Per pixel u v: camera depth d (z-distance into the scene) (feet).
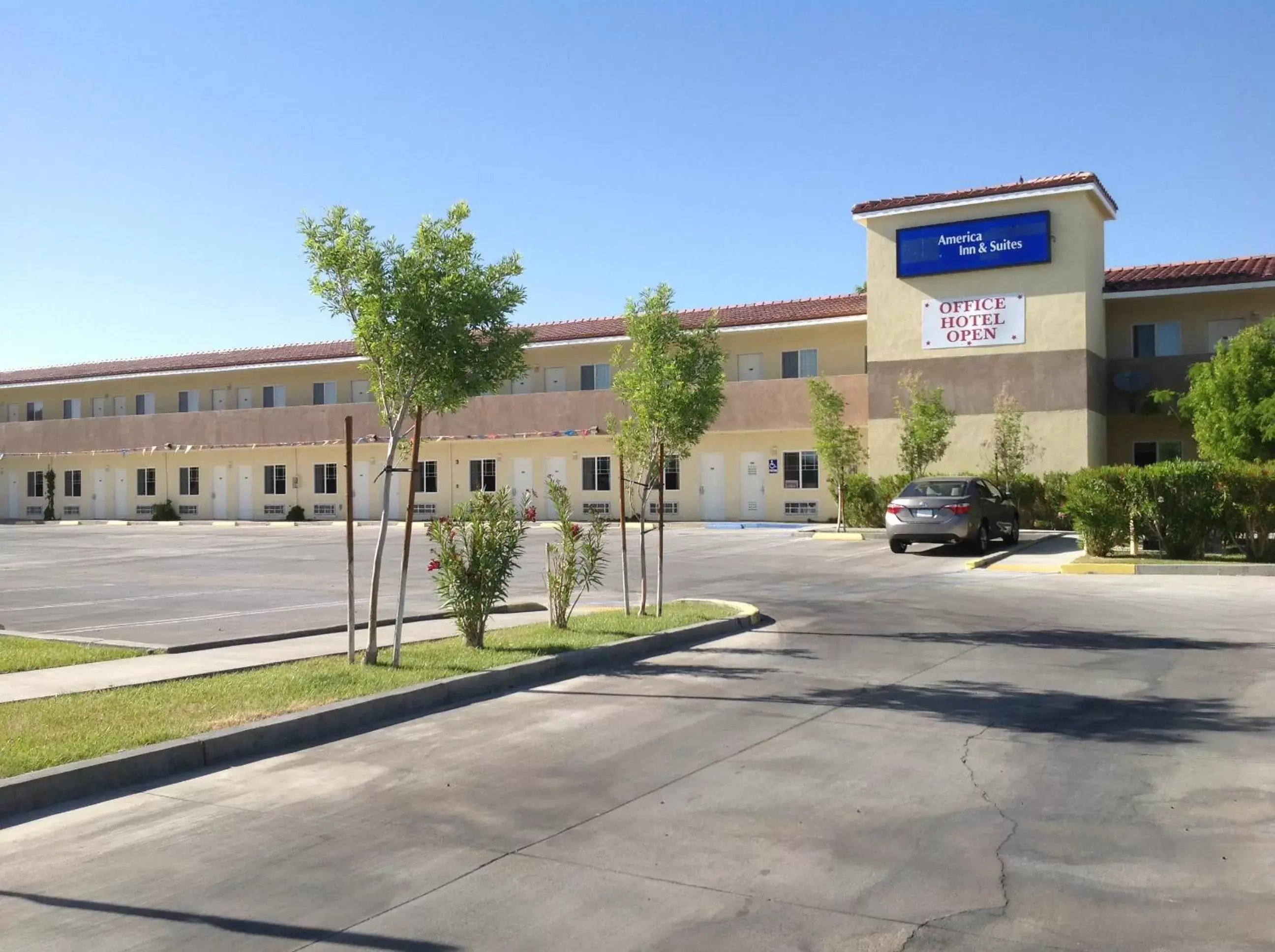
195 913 15.43
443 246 33.14
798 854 17.40
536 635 39.09
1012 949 13.91
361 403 134.21
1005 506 78.74
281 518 141.59
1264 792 20.30
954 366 98.84
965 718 26.76
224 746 24.12
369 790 21.54
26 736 24.02
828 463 93.97
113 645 38.11
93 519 156.35
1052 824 18.66
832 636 41.01
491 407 125.59
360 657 34.83
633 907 15.39
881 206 101.30
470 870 16.92
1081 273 94.22
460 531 37.55
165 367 149.79
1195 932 14.32
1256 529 61.21
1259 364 77.25
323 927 14.89
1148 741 24.13
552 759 23.65
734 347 118.32
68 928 14.99
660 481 45.19
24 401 164.35
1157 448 101.96
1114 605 47.50
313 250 32.86
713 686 31.53
